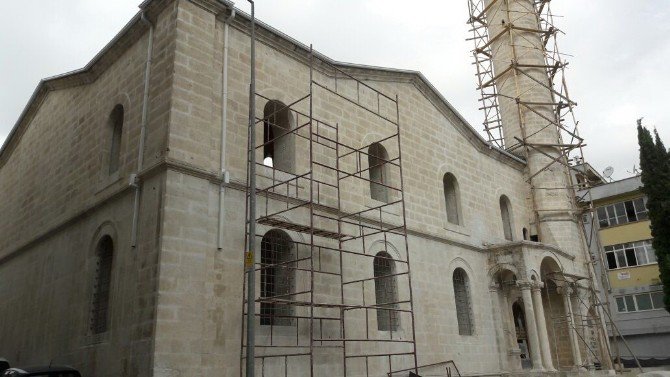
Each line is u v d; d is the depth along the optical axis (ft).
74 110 69.51
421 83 82.48
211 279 48.88
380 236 68.49
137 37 58.59
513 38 113.39
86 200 60.13
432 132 83.25
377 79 75.97
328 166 61.57
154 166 48.75
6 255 76.69
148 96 53.83
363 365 60.49
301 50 65.05
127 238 50.39
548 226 101.04
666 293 107.55
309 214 60.08
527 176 104.99
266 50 61.72
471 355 76.07
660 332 130.72
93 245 56.29
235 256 51.44
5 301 74.69
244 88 57.82
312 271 50.34
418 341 68.54
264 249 56.34
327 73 68.90
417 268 72.54
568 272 92.53
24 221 74.90
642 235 137.59
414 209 75.05
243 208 53.78
